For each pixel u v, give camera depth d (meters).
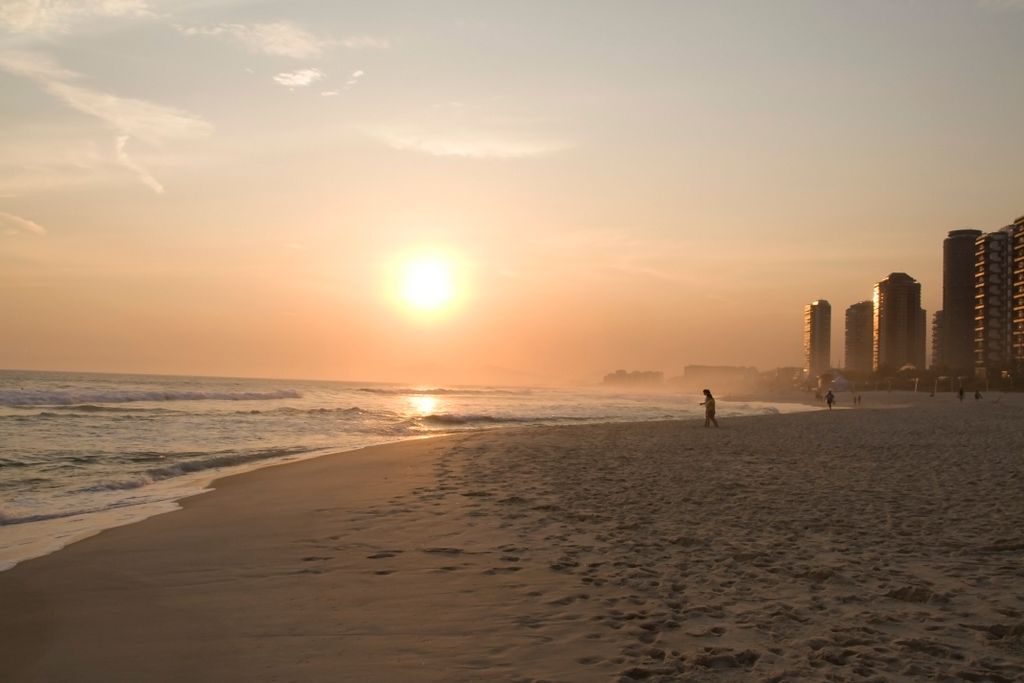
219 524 9.38
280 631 5.21
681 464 16.11
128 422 28.08
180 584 6.50
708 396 31.23
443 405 59.78
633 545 8.05
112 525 9.40
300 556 7.57
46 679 4.33
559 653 4.77
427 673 4.41
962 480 13.30
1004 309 149.00
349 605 5.84
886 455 18.14
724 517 9.71
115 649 4.85
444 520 9.55
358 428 30.36
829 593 6.21
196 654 4.75
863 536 8.49
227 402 48.75
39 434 22.31
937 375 137.25
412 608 5.76
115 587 6.42
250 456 17.92
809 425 33.00
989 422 36.19
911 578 6.65
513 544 8.10
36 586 6.46
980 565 7.14
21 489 12.59
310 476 14.30
